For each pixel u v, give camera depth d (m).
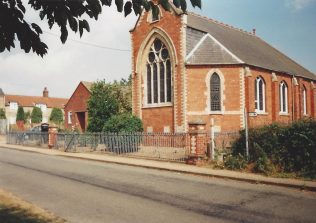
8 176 15.94
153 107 29.48
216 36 31.47
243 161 17.05
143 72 30.53
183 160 20.41
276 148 16.33
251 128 18.05
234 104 27.33
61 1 4.31
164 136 21.94
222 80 27.47
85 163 20.95
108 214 9.44
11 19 4.43
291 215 9.23
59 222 8.32
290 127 15.79
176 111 27.64
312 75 43.03
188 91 27.41
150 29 29.70
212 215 9.26
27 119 75.19
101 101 30.92
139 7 4.22
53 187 13.25
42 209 9.65
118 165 19.94
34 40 4.61
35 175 16.20
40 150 29.36
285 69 35.59
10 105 78.75
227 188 12.94
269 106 31.23
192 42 28.88
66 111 46.56
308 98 39.44
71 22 4.41
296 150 15.41
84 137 27.94
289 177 14.70
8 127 56.34
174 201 10.88
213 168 17.48
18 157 24.48
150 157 22.02
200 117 27.34
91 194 11.96
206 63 27.48
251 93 28.08
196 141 19.00
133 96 30.88
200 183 13.97
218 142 19.61
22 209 9.49
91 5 4.24
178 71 27.69
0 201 10.43
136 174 16.39
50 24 4.54
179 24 27.81
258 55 34.62
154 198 11.29
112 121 27.22
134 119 27.83
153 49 30.09
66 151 28.25
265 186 13.38
